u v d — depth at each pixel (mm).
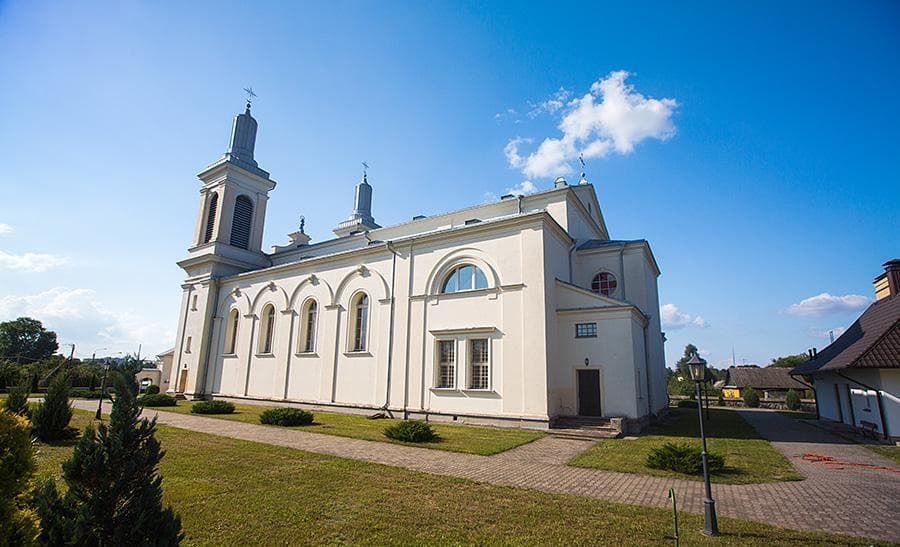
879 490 9672
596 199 32719
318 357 27109
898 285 23422
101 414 21516
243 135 39062
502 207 28375
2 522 3803
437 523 7359
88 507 4332
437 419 20969
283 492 8953
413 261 24078
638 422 19141
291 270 30453
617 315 20172
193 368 33875
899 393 16547
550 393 19047
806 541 6723
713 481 10422
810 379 29906
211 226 37688
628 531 7078
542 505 8352
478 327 20844
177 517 4879
